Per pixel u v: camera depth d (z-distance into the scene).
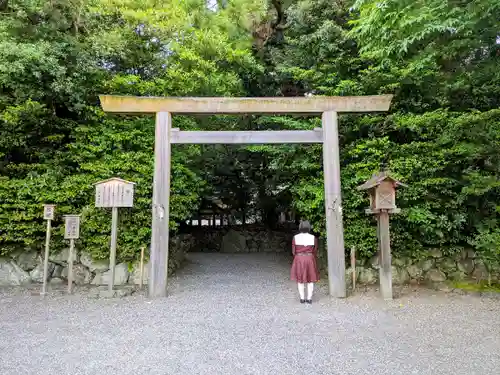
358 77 6.76
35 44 5.27
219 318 4.06
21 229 5.62
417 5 5.32
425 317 4.04
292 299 5.08
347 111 5.45
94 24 6.37
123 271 5.87
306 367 2.64
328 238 5.21
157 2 6.89
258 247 11.95
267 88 9.60
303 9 7.96
